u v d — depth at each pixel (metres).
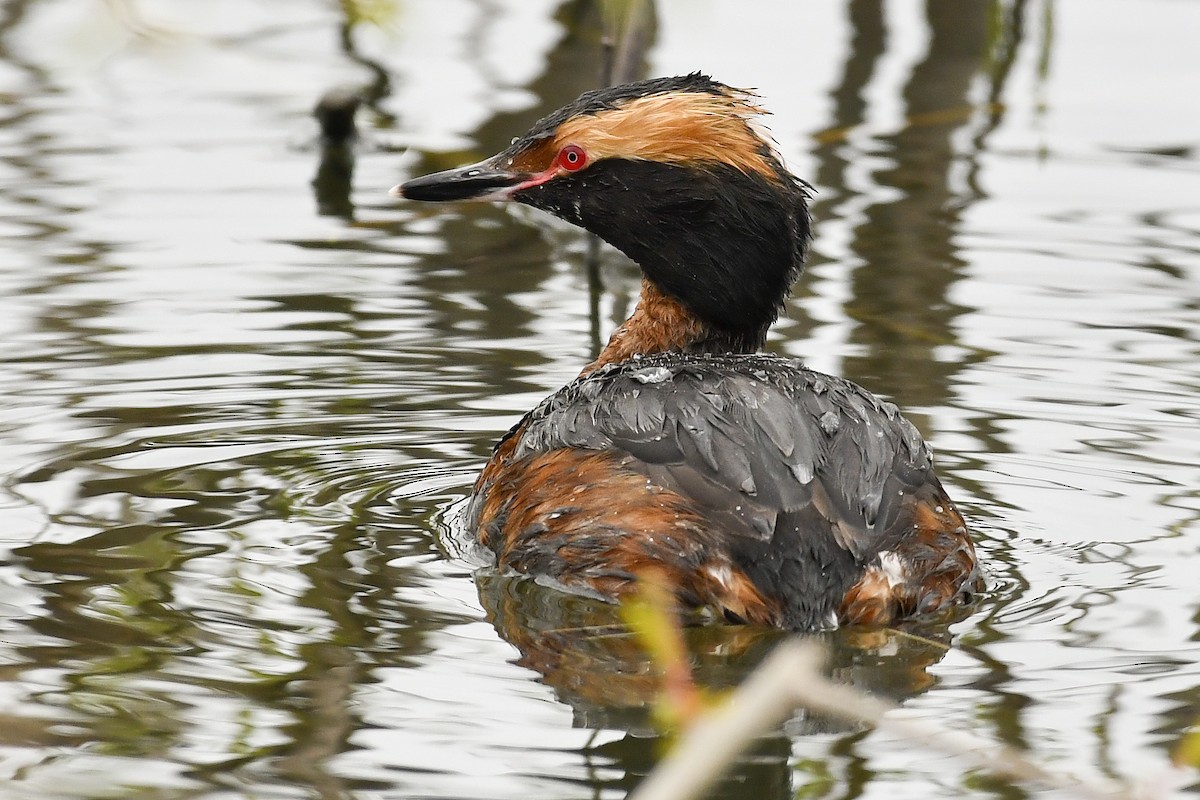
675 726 8.21
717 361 10.55
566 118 11.61
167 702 8.34
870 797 7.63
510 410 12.95
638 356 11.12
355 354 13.95
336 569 10.12
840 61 20.91
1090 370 13.68
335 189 17.83
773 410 9.62
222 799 7.46
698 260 11.41
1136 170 18.34
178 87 20.61
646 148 11.30
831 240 16.44
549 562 9.77
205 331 14.33
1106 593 9.84
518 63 21.09
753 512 9.20
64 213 16.81
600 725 8.23
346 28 21.64
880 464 9.56
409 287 15.50
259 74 20.84
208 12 21.94
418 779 7.67
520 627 9.33
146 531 10.59
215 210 17.16
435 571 10.12
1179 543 10.64
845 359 13.80
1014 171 18.30
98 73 20.73
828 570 9.14
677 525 9.33
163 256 15.92
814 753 8.05
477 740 8.05
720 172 11.25
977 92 20.45
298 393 13.20
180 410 12.76
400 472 11.83
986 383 13.42
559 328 14.61
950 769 7.89
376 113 19.70
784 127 19.06
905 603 9.31
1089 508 11.22
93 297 14.91
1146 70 21.16
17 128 19.12
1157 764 7.84
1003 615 9.52
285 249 16.28
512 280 15.81
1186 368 13.73
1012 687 8.67
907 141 18.91
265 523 10.80
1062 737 8.12
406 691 8.54
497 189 11.77
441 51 21.58
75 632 9.09
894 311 14.85
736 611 9.14
